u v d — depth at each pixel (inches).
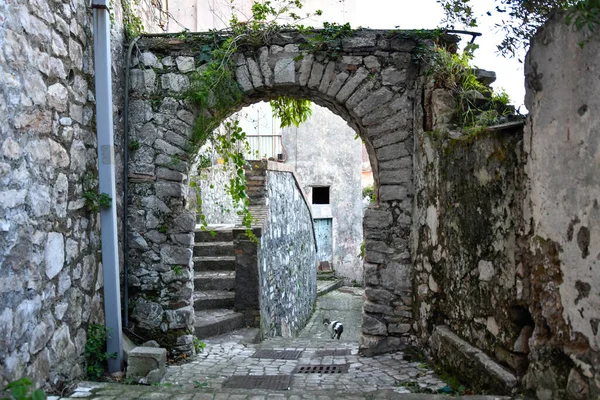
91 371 155.9
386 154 210.8
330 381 178.1
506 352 132.7
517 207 126.3
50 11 137.6
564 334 107.2
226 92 209.0
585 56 97.8
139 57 211.0
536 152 115.8
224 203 470.6
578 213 101.3
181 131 210.8
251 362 211.8
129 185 211.9
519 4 138.0
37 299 127.0
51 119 137.5
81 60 159.8
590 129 97.0
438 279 181.8
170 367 200.5
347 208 725.9
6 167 114.0
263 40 208.8
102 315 169.9
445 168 173.9
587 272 99.1
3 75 113.2
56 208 139.3
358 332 398.6
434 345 181.5
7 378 111.3
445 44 211.3
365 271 214.4
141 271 212.7
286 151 721.6
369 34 208.2
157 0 282.4
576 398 102.4
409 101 209.8
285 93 223.8
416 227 205.5
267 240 317.1
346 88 209.5
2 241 111.7
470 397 122.4
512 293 129.3
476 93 185.6
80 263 154.6
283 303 367.6
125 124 208.4
